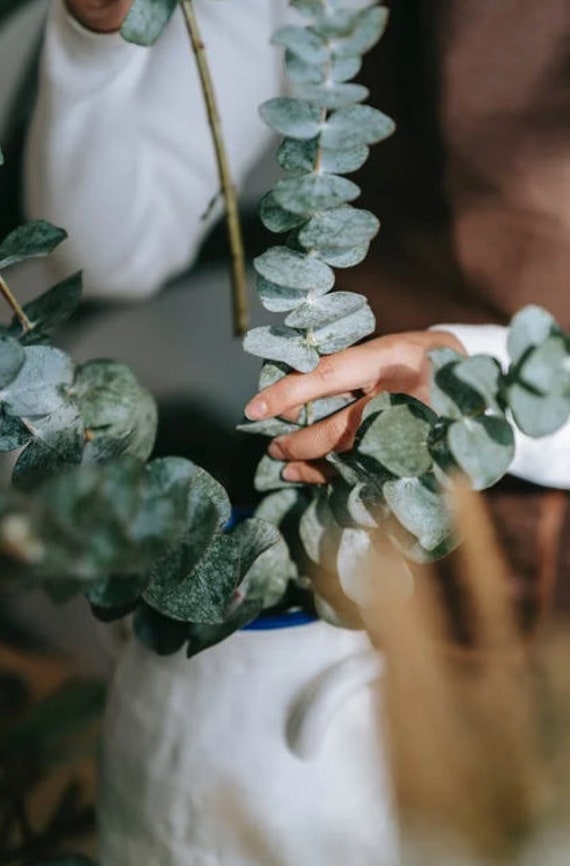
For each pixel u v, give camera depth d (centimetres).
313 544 85
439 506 78
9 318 155
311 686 85
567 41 123
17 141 151
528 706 87
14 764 103
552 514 129
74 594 66
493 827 77
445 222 130
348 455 82
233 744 85
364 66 132
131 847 90
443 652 119
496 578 127
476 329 122
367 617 84
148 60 145
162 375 151
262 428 87
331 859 86
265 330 81
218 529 78
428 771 84
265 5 147
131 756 88
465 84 126
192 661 86
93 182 142
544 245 127
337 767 85
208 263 154
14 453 113
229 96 148
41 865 91
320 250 77
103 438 80
